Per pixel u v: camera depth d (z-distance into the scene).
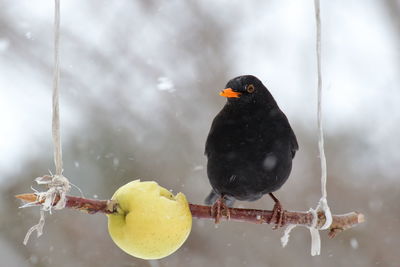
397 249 14.21
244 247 14.04
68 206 5.41
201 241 14.02
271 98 7.74
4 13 15.31
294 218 6.38
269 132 7.55
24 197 5.20
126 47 15.78
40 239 13.03
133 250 5.59
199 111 15.29
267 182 7.62
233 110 7.61
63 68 15.27
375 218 14.51
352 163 14.98
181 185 14.08
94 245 13.29
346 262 14.06
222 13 16.38
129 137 14.32
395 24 16.41
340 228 6.39
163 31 16.05
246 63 15.93
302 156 14.78
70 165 13.33
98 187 13.30
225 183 7.70
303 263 14.02
